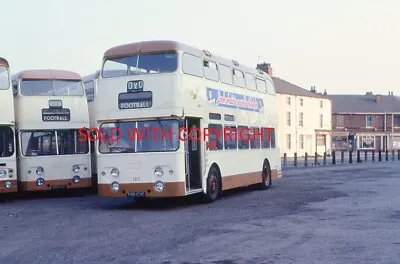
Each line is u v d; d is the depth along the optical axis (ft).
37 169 59.47
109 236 33.81
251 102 63.67
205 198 51.08
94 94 65.00
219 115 54.03
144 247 30.12
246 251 28.68
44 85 60.75
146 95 46.24
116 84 47.32
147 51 46.78
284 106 200.23
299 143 208.54
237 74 59.98
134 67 46.91
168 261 26.58
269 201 52.85
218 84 54.29
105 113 47.44
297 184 73.77
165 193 45.44
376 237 32.40
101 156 47.24
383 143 255.91
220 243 31.01
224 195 59.67
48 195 65.82
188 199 55.67
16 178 55.72
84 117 62.34
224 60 56.85
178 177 45.42
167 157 45.55
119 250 29.37
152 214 44.21
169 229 36.19
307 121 213.46
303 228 35.94
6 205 54.24
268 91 70.49
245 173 60.39
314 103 218.38
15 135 57.00
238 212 44.68
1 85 55.01
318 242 30.99
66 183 60.70
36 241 32.60
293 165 132.57
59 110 60.95
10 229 37.58
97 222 39.99
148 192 45.80
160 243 31.22
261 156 66.08
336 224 37.47
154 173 45.83
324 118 224.94
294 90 209.46
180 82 45.91
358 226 36.55
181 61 46.42
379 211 44.27
